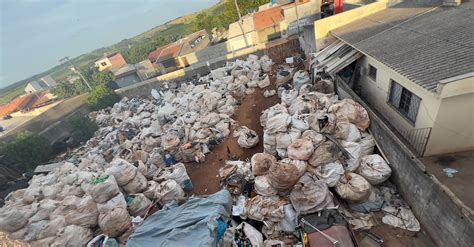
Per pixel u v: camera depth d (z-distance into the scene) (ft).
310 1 79.66
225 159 36.91
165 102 64.59
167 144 41.04
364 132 27.61
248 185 27.73
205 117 44.93
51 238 27.14
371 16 42.45
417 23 31.12
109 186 27.96
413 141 25.85
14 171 59.93
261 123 40.55
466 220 14.90
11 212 30.09
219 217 19.27
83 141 71.10
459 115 21.06
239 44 93.81
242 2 134.51
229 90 54.80
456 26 25.57
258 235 20.94
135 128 58.70
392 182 23.80
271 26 89.66
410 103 25.96
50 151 68.33
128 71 113.19
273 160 27.32
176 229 18.40
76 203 30.78
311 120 28.55
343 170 23.36
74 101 88.94
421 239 19.38
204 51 97.14
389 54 26.58
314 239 16.80
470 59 19.51
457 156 22.86
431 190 17.88
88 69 168.35
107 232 25.30
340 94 36.63
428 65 21.58
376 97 33.94
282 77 52.24
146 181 33.40
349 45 34.99
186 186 32.65
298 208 21.02
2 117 111.55
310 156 24.68
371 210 22.13
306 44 55.88
